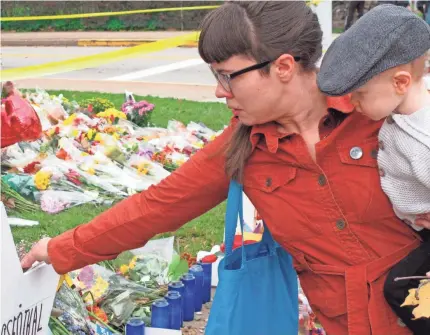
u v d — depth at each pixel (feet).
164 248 14.82
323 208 7.85
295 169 7.87
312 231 7.98
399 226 7.86
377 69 7.02
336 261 8.02
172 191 8.49
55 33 71.26
